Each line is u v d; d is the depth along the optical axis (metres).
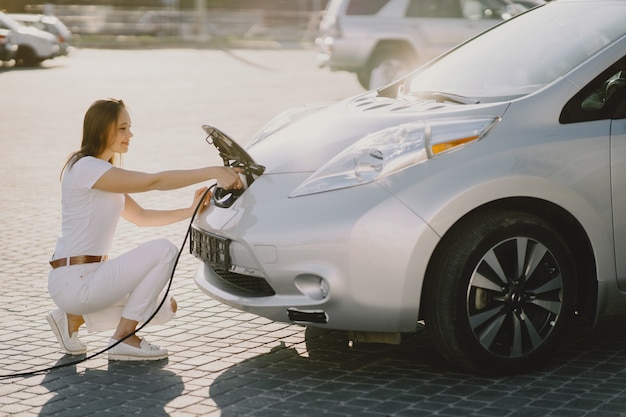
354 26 18.17
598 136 4.68
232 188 4.91
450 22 17.98
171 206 9.16
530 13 5.91
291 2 56.03
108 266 5.09
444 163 4.48
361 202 4.45
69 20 43.72
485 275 4.54
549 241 4.63
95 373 4.96
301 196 4.59
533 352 4.69
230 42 40.25
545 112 4.69
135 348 5.10
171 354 5.21
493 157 4.51
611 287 4.79
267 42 40.62
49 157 12.22
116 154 5.37
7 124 15.34
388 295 4.43
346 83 21.78
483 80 5.36
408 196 4.42
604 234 4.71
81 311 5.14
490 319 4.59
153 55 32.19
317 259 4.46
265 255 4.57
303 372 4.87
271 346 5.30
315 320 4.56
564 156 4.61
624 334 5.28
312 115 5.52
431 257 4.50
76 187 5.06
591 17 5.42
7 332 5.69
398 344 4.75
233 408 4.41
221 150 5.04
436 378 4.70
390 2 18.08
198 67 26.91
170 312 5.29
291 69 26.20
